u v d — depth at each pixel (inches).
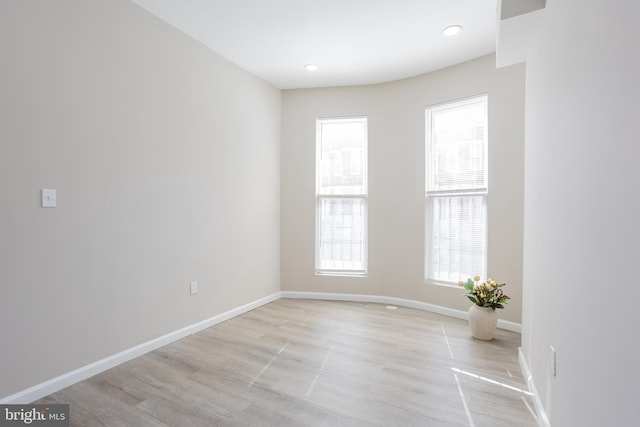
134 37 101.6
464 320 138.4
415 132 155.7
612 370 40.0
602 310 42.9
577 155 52.7
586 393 47.7
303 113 172.6
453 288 144.0
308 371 93.5
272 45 128.0
